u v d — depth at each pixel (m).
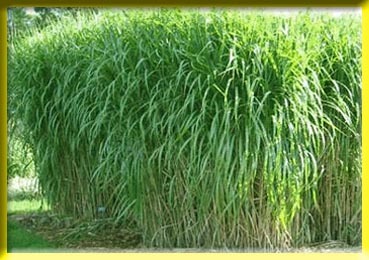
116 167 3.47
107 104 3.39
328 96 3.32
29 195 4.54
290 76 3.10
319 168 3.37
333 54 3.36
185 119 3.08
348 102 3.37
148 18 3.39
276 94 3.10
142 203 3.33
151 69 3.27
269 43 3.16
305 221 3.32
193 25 3.24
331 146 3.28
